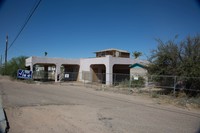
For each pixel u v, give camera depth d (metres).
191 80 17.16
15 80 35.38
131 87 25.64
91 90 23.08
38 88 23.36
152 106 13.30
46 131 7.30
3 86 24.19
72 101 14.15
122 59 33.44
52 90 21.59
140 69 28.95
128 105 13.33
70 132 7.25
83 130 7.50
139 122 8.89
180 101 15.02
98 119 9.16
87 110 11.08
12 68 42.53
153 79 19.61
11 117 9.15
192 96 17.22
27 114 9.80
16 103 12.55
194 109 12.85
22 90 20.42
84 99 15.45
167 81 19.06
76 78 41.00
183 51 18.67
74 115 9.79
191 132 7.70
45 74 41.59
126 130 7.67
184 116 10.52
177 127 8.32
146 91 21.48
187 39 18.58
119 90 22.83
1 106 11.22
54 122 8.49
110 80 31.86
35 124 8.16
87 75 37.56
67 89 23.52
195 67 16.91
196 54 17.72
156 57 19.66
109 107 12.30
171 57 18.72
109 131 7.47
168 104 14.41
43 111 10.50
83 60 39.22
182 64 17.75
